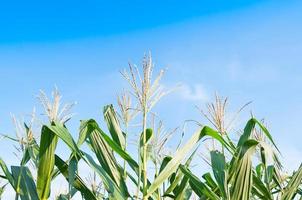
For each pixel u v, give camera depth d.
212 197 3.90
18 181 3.80
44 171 3.74
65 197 4.10
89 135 3.92
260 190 4.04
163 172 3.83
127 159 3.86
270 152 3.82
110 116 4.13
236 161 3.84
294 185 4.00
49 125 3.66
